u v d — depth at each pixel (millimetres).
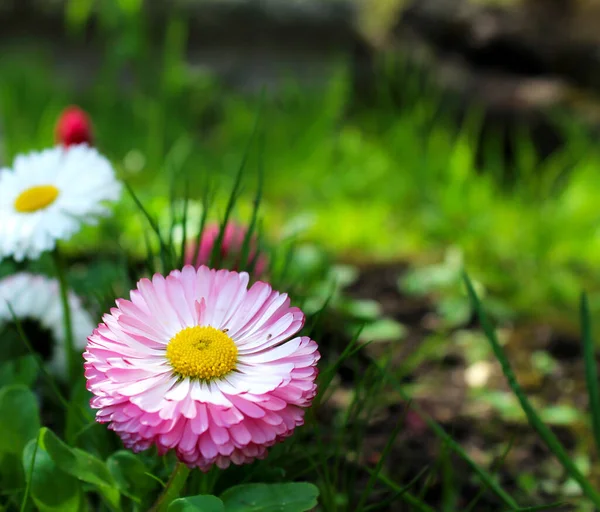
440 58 870
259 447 265
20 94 926
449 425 418
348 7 990
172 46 948
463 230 630
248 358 273
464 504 375
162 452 260
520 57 827
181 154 791
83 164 345
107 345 269
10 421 317
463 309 495
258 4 995
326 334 446
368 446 395
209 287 281
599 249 609
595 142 763
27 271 414
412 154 780
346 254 600
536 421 332
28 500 318
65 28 1015
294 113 918
